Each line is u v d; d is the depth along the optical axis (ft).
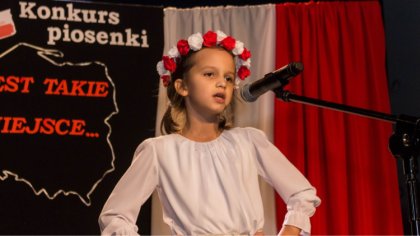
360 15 13.00
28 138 11.96
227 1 13.87
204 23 13.06
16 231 11.66
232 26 13.05
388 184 12.44
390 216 12.36
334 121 12.54
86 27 12.39
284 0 13.89
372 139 12.64
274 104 12.77
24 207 11.75
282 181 8.04
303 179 8.12
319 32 12.90
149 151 7.97
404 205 12.83
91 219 11.90
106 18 12.44
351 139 12.56
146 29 12.51
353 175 12.46
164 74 8.52
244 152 8.04
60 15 12.34
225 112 8.50
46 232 11.75
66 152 12.01
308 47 12.80
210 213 7.59
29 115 12.02
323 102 8.32
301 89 12.70
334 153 12.42
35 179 11.85
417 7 12.08
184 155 7.92
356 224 12.32
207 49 8.18
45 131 12.02
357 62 12.80
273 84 8.23
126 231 7.44
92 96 12.24
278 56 12.78
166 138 8.09
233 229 7.57
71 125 12.10
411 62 12.34
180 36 13.05
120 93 12.30
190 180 7.77
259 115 12.82
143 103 12.34
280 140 12.55
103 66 12.33
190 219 7.63
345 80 12.73
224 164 7.86
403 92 12.62
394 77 12.92
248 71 8.55
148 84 12.39
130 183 7.84
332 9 13.01
